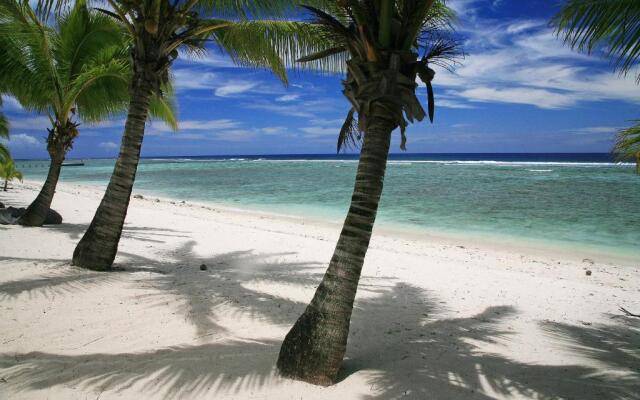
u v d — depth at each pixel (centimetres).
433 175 4275
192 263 777
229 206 2028
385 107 308
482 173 4559
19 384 309
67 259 708
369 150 325
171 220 1350
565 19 387
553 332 486
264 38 749
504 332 481
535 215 1714
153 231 1125
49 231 986
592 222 1546
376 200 334
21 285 536
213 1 666
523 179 3612
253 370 344
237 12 671
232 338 420
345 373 354
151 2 595
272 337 430
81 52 982
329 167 6644
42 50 922
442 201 2178
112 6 612
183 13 623
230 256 859
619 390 338
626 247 1150
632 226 1455
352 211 337
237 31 749
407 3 306
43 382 313
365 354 401
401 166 6694
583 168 5481
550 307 592
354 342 433
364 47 316
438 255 1002
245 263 800
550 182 3278
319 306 338
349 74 333
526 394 327
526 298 635
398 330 475
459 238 1273
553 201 2130
